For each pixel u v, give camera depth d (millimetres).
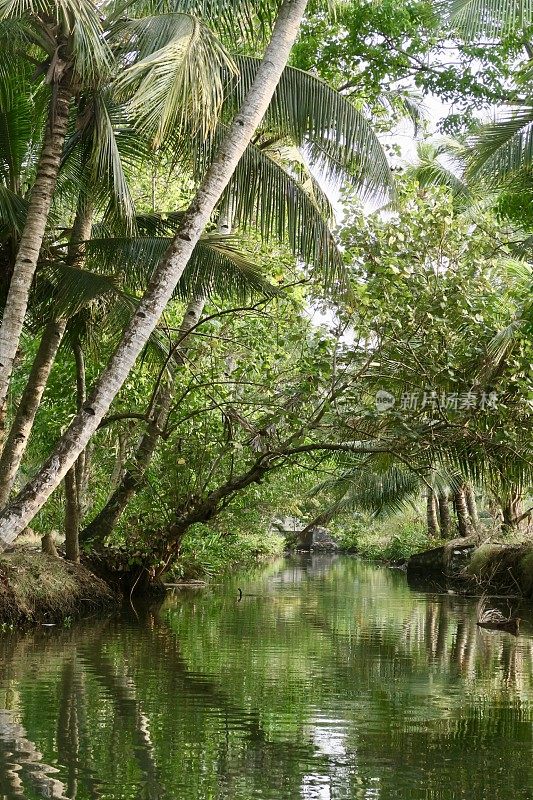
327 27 15375
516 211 13992
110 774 5539
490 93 15164
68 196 13258
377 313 12344
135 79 9734
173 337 16500
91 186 12367
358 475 24828
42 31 10445
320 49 15414
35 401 12664
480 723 7047
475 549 23141
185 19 9891
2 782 5336
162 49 9391
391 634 12422
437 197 12961
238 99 11875
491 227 13984
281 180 11992
